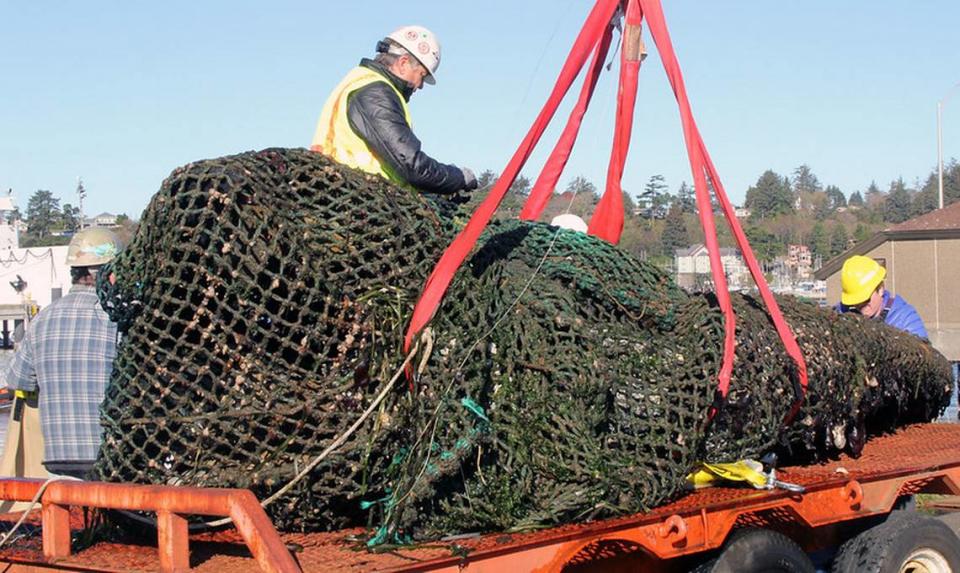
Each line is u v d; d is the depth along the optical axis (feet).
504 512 13.53
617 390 14.52
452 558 11.94
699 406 15.05
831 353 18.43
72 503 12.10
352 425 13.02
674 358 15.23
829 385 18.22
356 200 13.43
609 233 19.74
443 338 13.47
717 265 16.19
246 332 12.71
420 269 13.67
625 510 14.33
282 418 12.77
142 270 13.04
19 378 17.79
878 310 25.85
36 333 17.60
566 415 13.76
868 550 18.51
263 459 12.90
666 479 14.69
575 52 15.81
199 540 13.20
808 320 18.65
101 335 17.46
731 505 15.24
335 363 13.08
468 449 13.24
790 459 19.40
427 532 13.39
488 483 13.51
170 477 12.98
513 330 13.84
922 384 23.08
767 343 16.85
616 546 14.28
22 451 19.70
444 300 13.61
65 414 17.26
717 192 17.21
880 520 19.20
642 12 18.56
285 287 12.88
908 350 21.66
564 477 13.78
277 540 10.64
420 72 16.46
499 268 14.44
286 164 13.30
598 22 16.02
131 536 13.64
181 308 12.77
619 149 19.62
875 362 20.08
